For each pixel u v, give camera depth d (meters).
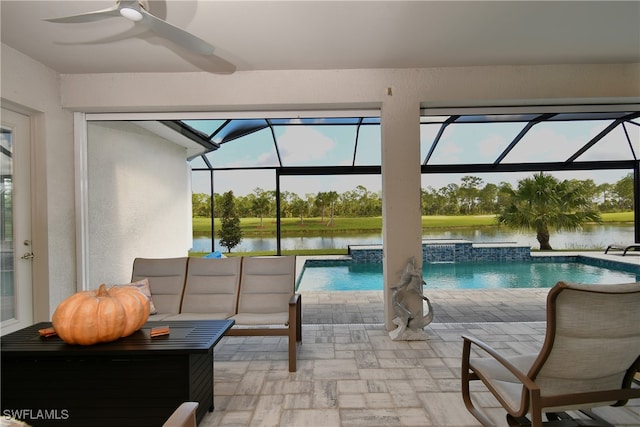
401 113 3.69
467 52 3.35
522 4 2.57
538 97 3.66
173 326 2.28
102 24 2.73
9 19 2.62
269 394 2.37
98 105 3.67
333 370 2.74
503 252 9.41
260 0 2.46
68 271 3.71
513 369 1.54
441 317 4.22
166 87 3.69
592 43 3.20
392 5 2.56
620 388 1.58
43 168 3.44
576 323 1.38
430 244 9.57
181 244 6.80
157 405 1.90
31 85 3.27
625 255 8.31
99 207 4.46
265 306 3.32
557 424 1.78
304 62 3.52
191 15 2.63
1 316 3.14
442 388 2.44
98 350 1.82
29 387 1.91
